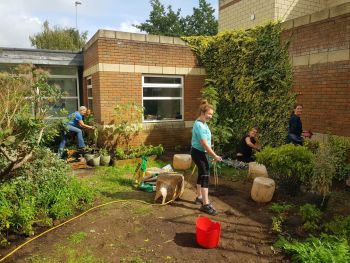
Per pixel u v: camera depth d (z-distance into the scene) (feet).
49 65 34.04
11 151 13.08
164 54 30.40
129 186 19.47
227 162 25.16
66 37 83.30
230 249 11.79
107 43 27.30
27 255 11.12
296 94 24.40
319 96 22.62
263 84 26.94
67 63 34.17
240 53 28.60
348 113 20.59
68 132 26.32
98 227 13.34
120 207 15.71
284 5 31.71
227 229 13.53
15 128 14.02
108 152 27.81
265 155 17.65
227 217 14.87
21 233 12.62
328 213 15.01
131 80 28.84
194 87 32.71
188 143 32.89
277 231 13.05
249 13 34.99
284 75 25.26
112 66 27.76
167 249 11.66
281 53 25.38
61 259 10.85
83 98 36.37
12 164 12.40
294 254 11.08
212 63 31.99
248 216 15.01
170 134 31.71
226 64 30.30
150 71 29.73
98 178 21.24
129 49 28.43
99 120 28.55
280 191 18.24
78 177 21.40
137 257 11.03
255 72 27.48
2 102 15.80
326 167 15.20
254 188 16.78
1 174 12.49
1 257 10.93
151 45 29.55
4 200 12.87
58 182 15.78
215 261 10.92
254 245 12.15
